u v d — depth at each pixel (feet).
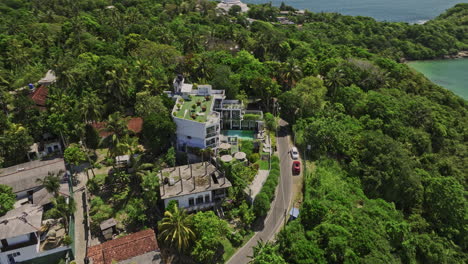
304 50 500.33
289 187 250.78
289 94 331.77
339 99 372.38
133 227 204.64
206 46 463.83
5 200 195.00
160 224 188.03
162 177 225.15
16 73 338.75
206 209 218.59
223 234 195.11
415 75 482.69
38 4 591.78
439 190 257.34
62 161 232.32
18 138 238.68
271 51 473.26
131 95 307.58
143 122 257.14
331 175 257.75
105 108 290.76
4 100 278.67
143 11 624.18
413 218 248.52
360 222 204.44
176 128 260.83
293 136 314.76
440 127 351.67
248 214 215.10
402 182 262.88
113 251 174.60
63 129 257.34
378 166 270.05
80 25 414.82
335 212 213.46
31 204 198.39
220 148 269.23
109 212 209.26
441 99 441.27
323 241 190.60
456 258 225.97
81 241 194.39
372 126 325.42
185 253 190.29
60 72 289.74
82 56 354.13
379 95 378.53
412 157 303.48
